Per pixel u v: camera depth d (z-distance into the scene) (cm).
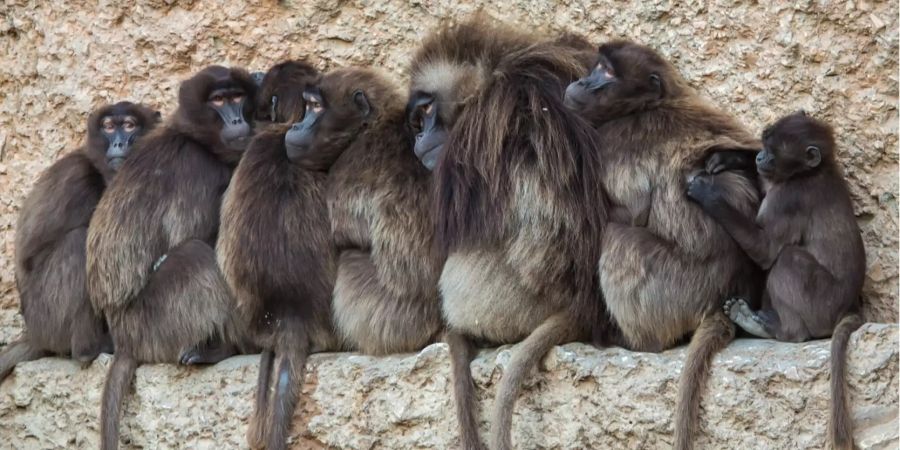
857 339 2548
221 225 3062
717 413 2612
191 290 3053
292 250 3017
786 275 2677
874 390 2520
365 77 3117
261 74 3341
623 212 2842
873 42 3002
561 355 2758
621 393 2698
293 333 2989
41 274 3262
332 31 3581
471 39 3030
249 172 3064
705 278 2756
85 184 3312
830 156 2709
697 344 2658
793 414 2567
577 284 2836
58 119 3712
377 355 2980
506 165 2853
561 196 2838
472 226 2861
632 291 2758
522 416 2784
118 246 3091
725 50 3172
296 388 2947
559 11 3369
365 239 3016
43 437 3247
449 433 2816
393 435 2864
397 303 2964
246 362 3031
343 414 2906
